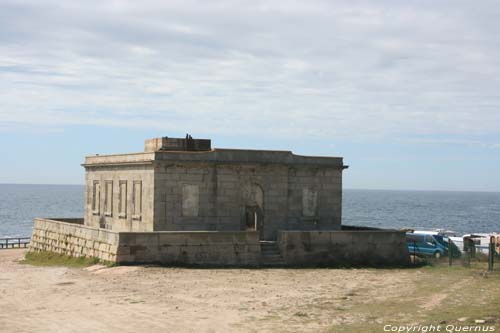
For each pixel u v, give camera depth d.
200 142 47.62
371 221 132.50
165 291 30.30
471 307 26.33
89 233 41.53
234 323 23.92
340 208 48.22
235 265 38.81
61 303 27.72
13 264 44.91
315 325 23.45
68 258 43.59
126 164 46.75
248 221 45.16
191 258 38.19
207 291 30.38
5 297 29.22
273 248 41.19
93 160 53.44
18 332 22.92
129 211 46.50
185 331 22.86
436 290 31.11
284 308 26.58
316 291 30.78
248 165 44.66
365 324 23.45
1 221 126.88
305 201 47.03
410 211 187.75
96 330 23.12
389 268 40.66
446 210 198.38
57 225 47.53
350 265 40.91
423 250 49.25
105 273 35.38
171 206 43.00
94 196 53.34
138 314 25.45
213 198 44.09
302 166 46.53
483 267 40.44
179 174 43.28
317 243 41.16
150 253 37.56
